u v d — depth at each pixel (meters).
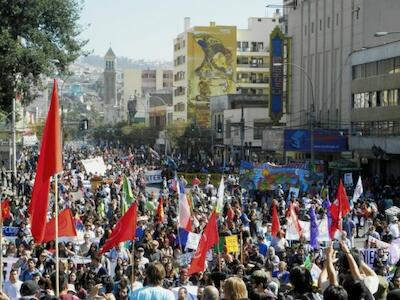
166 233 29.36
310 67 97.12
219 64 169.75
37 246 25.14
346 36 87.25
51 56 60.59
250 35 175.38
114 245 21.08
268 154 110.12
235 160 120.12
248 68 172.50
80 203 44.91
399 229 33.56
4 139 94.12
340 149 80.88
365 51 80.25
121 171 78.38
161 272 11.54
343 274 12.10
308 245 27.48
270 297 11.66
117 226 21.41
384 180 75.25
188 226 26.66
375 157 75.06
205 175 67.31
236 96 137.62
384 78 76.00
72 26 62.41
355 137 79.19
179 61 181.62
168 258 22.92
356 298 10.52
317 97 94.56
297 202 41.25
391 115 74.19
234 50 170.25
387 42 80.12
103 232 30.12
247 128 118.88
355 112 82.50
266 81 172.25
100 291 17.59
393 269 22.00
